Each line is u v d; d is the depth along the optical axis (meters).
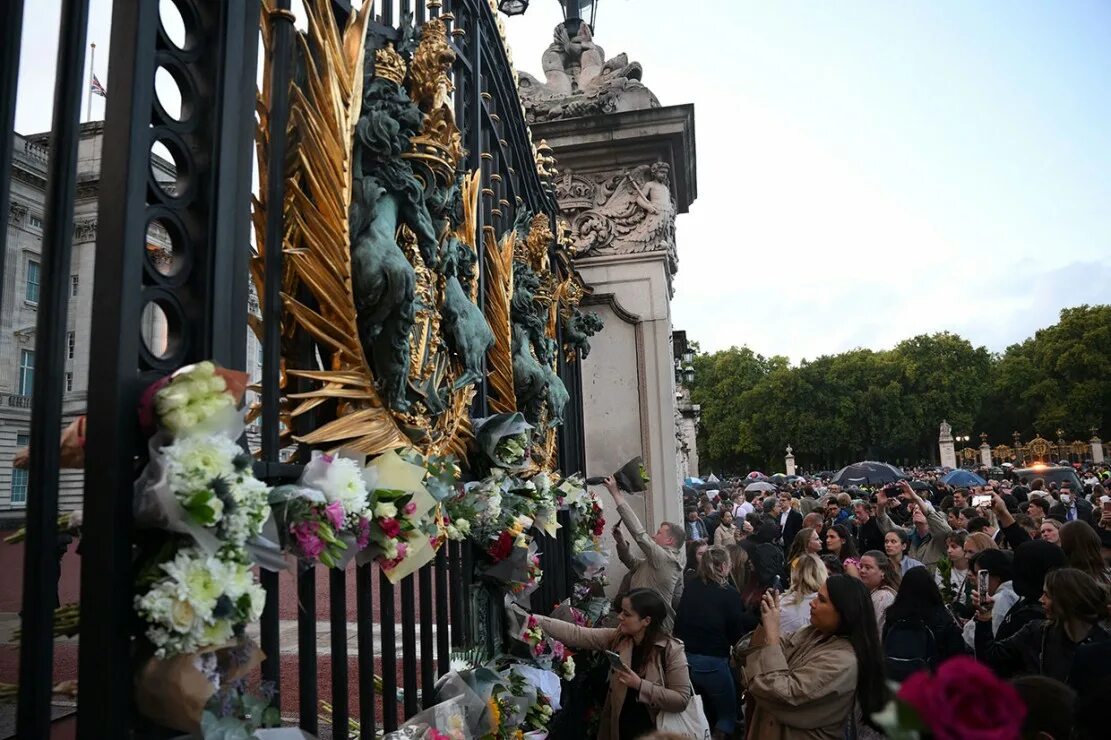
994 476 37.41
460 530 2.70
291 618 5.39
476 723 2.51
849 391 65.25
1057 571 3.33
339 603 1.95
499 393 3.66
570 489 4.46
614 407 6.63
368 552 1.94
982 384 64.94
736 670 5.62
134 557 1.40
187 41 1.67
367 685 2.03
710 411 71.19
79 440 1.42
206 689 1.31
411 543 2.09
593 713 4.52
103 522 1.32
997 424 67.50
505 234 3.80
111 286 1.40
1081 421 59.34
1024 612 3.79
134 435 1.38
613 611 5.68
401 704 3.26
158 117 1.55
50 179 1.37
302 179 2.02
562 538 4.82
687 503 11.71
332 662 1.94
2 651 3.56
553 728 3.57
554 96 6.89
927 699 0.87
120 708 1.29
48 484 1.31
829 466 69.88
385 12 2.60
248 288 1.68
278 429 1.80
